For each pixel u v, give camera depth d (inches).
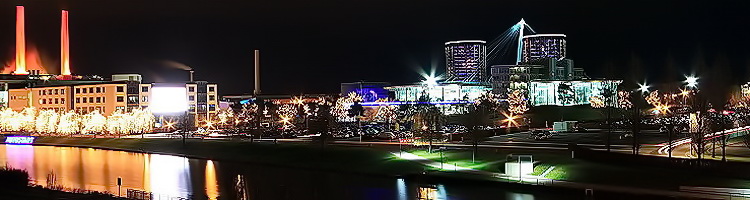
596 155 4212.6
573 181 3654.0
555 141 6102.4
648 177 3587.6
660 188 3316.9
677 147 5290.4
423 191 3841.0
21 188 3826.3
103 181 4589.1
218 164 5590.6
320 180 4463.6
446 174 4126.5
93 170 5251.0
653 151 5024.6
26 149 7490.2
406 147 5777.6
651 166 3850.9
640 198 3147.1
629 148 5315.0
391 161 4854.8
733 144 5285.4
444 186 3954.2
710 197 3002.0
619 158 4042.8
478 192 3690.9
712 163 3560.5
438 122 7490.2
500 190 3700.8
